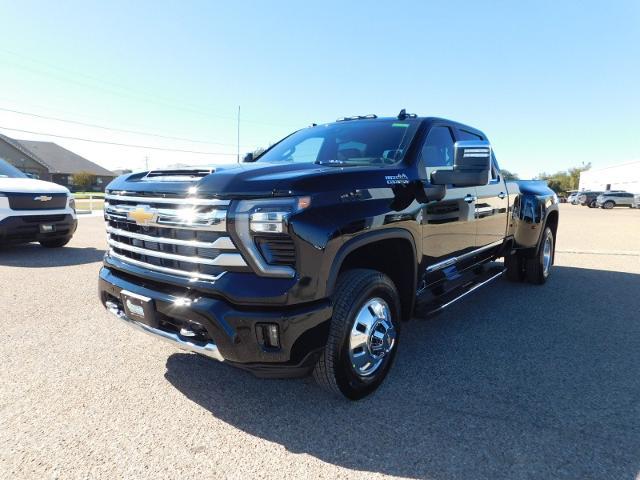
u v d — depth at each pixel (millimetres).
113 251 3051
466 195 3875
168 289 2508
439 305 3441
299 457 2229
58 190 7910
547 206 5820
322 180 2406
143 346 3627
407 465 2170
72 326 4082
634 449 2295
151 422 2529
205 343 2367
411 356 3514
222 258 2293
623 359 3473
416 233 3061
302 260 2213
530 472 2113
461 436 2406
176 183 2488
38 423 2504
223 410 2668
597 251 9453
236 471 2117
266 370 2303
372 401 2781
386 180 2844
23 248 8695
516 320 4469
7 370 3170
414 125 3562
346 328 2521
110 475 2078
